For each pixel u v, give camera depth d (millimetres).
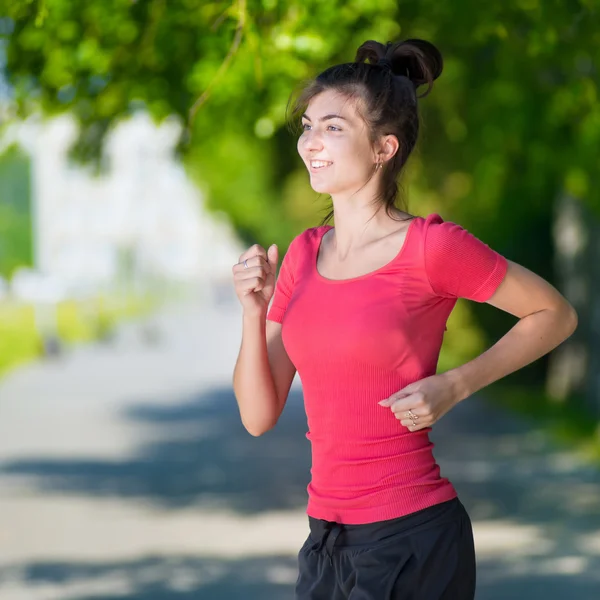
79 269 174875
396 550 6512
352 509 6617
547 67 21016
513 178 30719
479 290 6562
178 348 80938
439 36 18797
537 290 6629
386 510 6539
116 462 28375
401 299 6516
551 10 16562
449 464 27219
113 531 19578
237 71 17188
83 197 175625
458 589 6637
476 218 44875
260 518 20750
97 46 17953
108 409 41844
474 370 6480
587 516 20406
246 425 7266
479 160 29250
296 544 18391
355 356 6500
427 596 6523
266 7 14125
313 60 16062
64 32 17656
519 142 25359
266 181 68438
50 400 45219
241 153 40969
